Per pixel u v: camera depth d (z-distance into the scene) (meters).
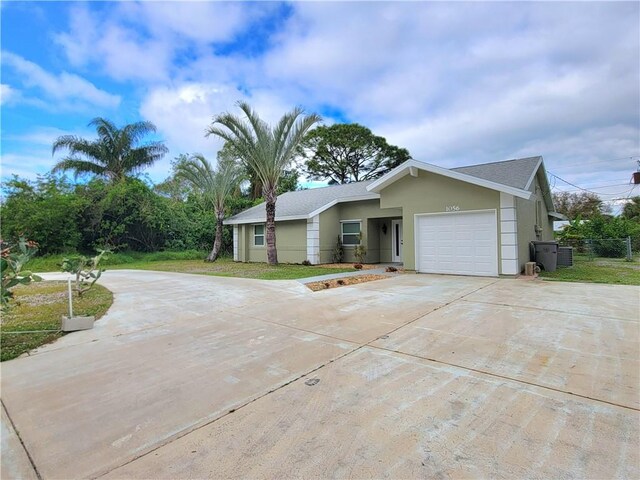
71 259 7.43
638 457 2.12
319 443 2.34
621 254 18.09
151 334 5.13
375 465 2.09
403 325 5.27
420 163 11.19
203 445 2.37
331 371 3.60
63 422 2.73
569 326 5.00
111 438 2.49
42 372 3.78
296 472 2.05
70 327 5.25
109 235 19.53
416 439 2.35
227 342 4.69
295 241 16.23
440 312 6.01
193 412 2.83
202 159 17.98
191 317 6.09
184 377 3.55
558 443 2.27
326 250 15.73
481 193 10.51
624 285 8.59
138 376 3.61
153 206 20.86
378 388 3.16
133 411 2.87
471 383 3.22
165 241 21.80
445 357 3.91
